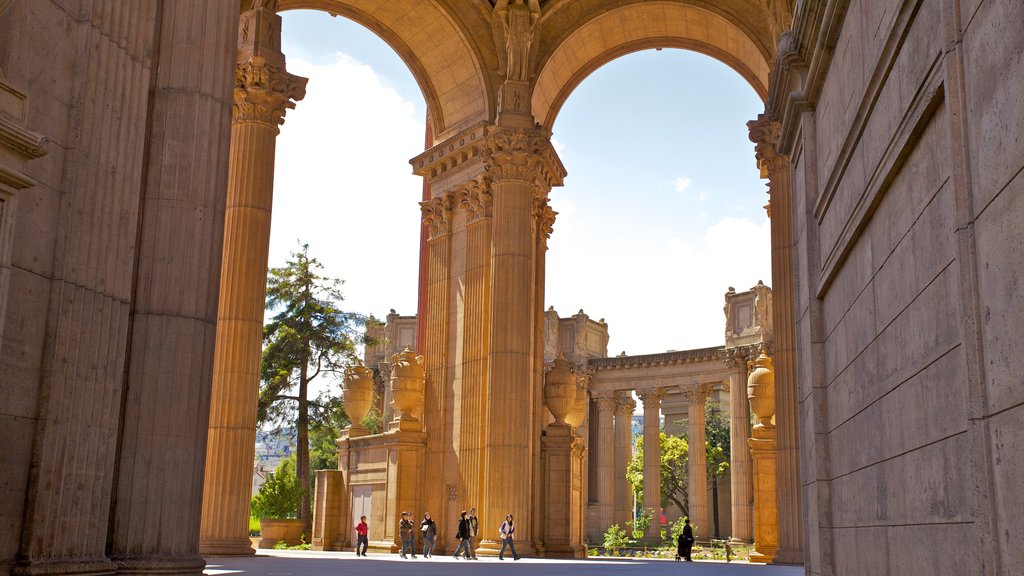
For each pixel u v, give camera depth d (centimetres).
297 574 1492
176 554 1009
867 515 772
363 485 3222
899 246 655
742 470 4859
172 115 1088
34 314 840
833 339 942
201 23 1121
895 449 670
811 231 1023
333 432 4400
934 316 564
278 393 4381
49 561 827
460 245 3266
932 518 571
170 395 1033
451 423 3116
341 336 4525
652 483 5453
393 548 2962
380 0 3225
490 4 3216
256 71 2538
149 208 1066
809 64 1021
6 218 763
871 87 691
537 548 3030
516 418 2862
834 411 939
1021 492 401
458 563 2272
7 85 745
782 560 2577
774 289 2747
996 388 434
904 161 634
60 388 852
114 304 930
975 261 462
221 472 2316
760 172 3000
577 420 3431
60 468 847
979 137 450
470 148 3228
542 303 3300
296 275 4525
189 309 1061
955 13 480
